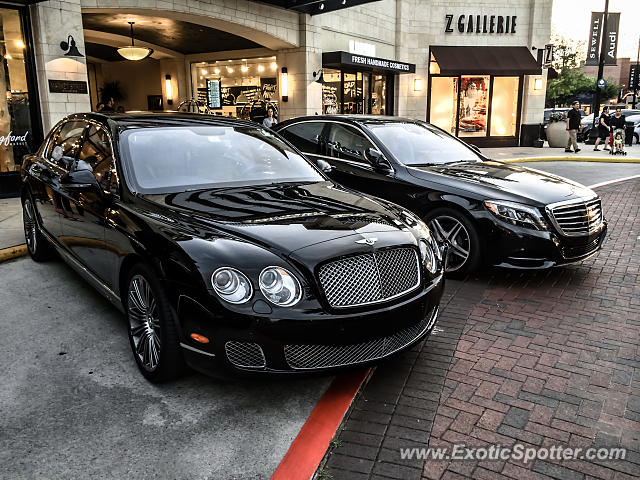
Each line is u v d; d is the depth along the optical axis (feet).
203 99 61.16
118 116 14.38
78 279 17.28
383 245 10.21
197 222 10.50
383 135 20.49
